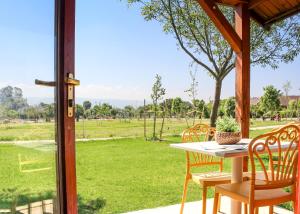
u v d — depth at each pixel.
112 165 6.56
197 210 3.61
